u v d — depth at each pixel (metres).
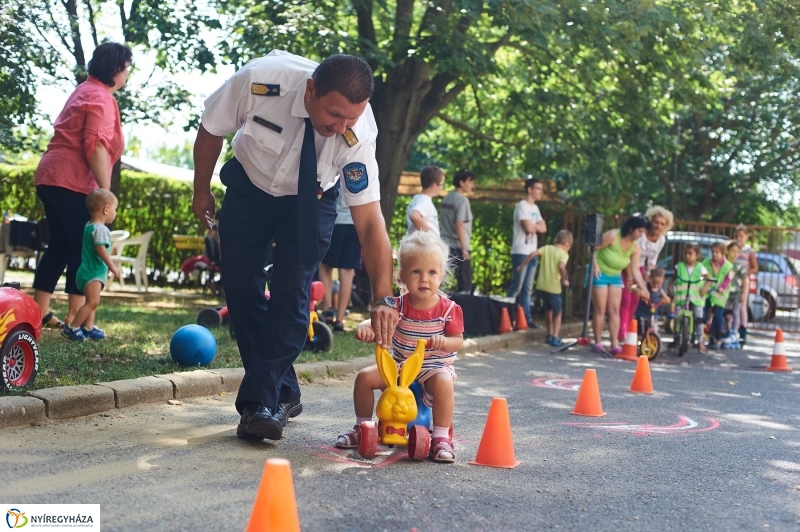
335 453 4.84
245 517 3.59
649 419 6.84
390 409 4.76
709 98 15.61
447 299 5.07
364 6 12.77
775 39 14.48
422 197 11.04
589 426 6.36
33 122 12.91
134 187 18.41
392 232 18.64
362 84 4.31
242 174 4.85
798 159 29.39
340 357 8.48
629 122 15.45
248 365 5.12
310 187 4.52
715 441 6.05
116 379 5.96
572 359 11.20
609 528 3.83
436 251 4.97
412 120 14.04
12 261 18.83
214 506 3.71
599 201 17.22
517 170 17.36
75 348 7.18
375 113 14.01
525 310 13.66
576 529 3.78
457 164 18.06
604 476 4.80
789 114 28.53
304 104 4.50
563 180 22.64
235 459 4.51
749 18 14.27
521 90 16.09
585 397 6.88
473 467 4.79
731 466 5.26
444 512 3.89
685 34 13.93
